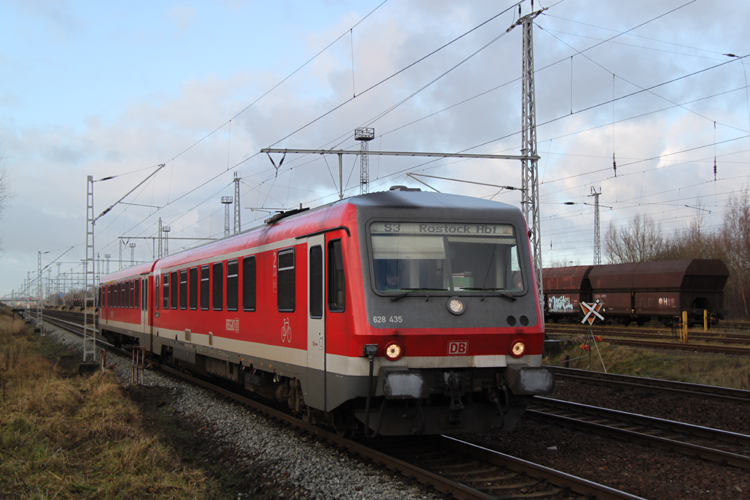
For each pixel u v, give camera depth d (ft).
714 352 59.06
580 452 26.43
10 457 23.79
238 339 36.88
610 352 59.31
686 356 55.67
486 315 24.36
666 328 95.76
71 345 95.96
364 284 23.49
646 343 65.31
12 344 93.76
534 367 24.02
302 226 28.58
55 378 49.39
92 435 29.14
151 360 62.90
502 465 23.62
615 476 22.90
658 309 97.71
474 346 24.12
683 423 29.89
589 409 34.71
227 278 39.24
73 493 20.26
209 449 29.73
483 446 27.76
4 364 57.36
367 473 23.22
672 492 20.99
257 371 35.86
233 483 24.36
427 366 23.70
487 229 25.40
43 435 27.91
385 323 23.16
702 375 48.39
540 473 21.88
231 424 33.68
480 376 24.66
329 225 25.67
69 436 28.86
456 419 24.29
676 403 36.68
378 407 24.17
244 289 36.09
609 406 37.91
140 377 54.95
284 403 39.63
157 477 22.72
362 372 23.24
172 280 52.90
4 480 20.67
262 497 22.54
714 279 95.55
